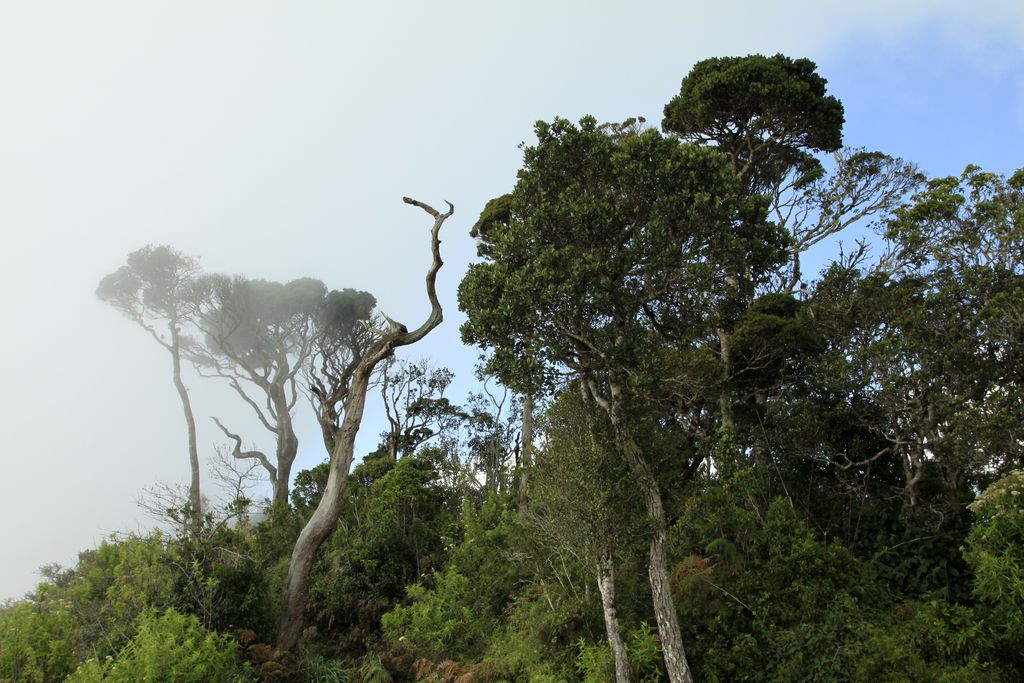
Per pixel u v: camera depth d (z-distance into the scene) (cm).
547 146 1636
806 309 2203
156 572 1744
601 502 1423
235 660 1549
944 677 1208
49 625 1577
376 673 1678
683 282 1585
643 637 1457
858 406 1914
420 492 2438
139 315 3672
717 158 1605
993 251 1880
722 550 1595
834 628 1365
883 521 1761
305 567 1919
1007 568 1244
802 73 2678
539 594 1773
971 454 1650
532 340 1558
